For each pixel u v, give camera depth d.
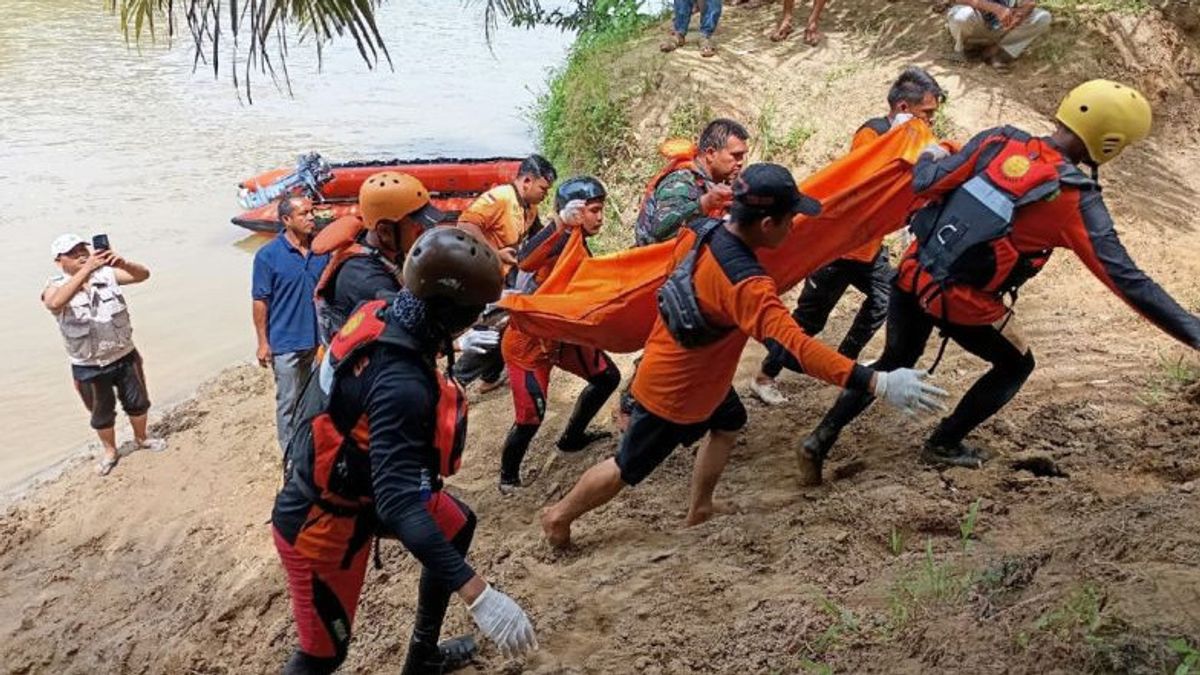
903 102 5.63
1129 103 4.25
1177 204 8.95
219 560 6.54
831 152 9.52
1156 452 4.97
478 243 3.34
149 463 7.77
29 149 14.87
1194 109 10.06
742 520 5.09
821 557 4.54
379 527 3.67
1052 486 4.80
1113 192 8.99
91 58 20.22
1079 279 7.79
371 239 4.30
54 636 6.02
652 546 5.07
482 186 12.08
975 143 4.60
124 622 6.10
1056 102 9.62
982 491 4.86
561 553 5.16
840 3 11.49
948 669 3.32
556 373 7.98
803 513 4.95
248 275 11.02
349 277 4.23
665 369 4.41
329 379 3.41
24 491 7.63
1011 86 9.71
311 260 6.61
